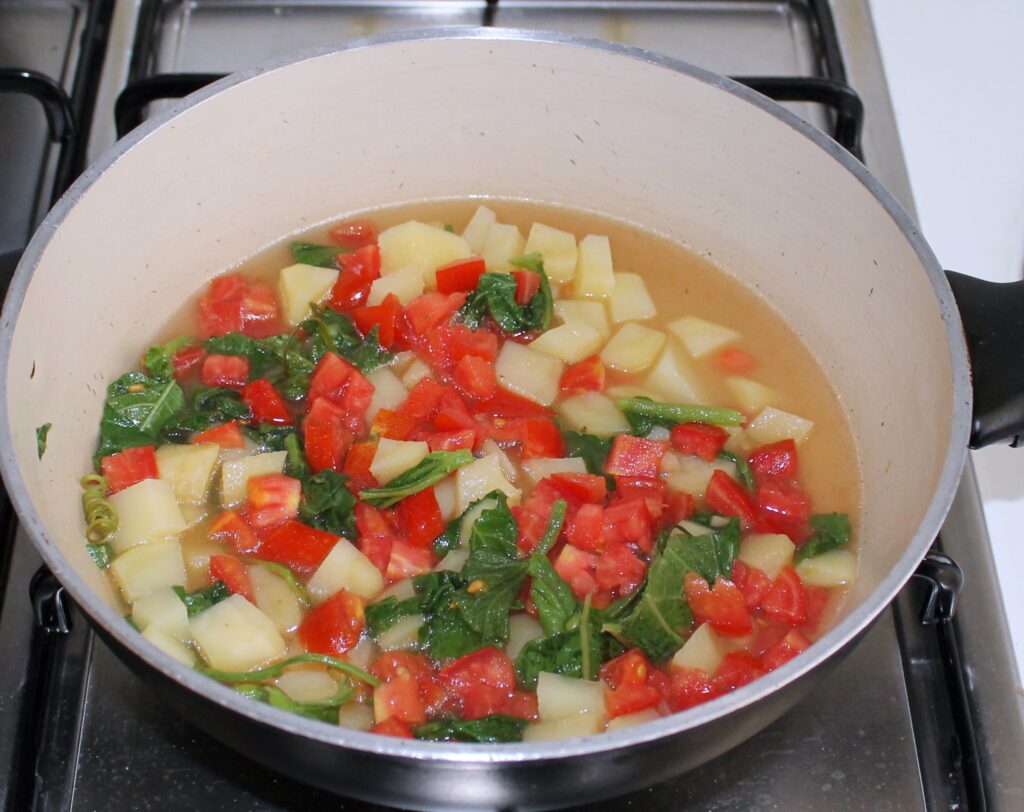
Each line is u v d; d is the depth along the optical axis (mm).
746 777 428
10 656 444
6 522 461
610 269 518
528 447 464
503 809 379
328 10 617
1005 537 477
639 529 439
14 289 411
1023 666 451
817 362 507
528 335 505
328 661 409
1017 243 541
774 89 545
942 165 564
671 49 607
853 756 433
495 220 536
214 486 458
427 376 487
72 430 451
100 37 589
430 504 450
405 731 399
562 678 412
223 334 501
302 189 523
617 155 523
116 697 438
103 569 437
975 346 423
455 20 614
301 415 479
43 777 422
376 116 513
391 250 517
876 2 619
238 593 429
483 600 424
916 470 438
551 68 500
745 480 468
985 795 424
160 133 469
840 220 479
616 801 424
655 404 480
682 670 416
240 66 594
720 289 526
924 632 453
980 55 601
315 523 448
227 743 379
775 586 440
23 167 557
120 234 471
